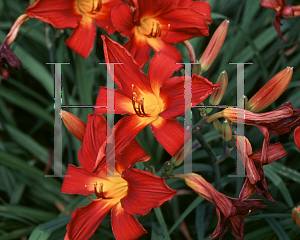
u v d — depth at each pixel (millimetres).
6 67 812
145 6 756
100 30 822
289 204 820
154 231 813
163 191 678
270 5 850
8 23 976
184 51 942
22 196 934
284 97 958
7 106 1104
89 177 730
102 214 709
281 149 709
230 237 848
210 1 953
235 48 972
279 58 963
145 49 779
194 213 915
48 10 741
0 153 849
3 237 826
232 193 917
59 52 902
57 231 818
